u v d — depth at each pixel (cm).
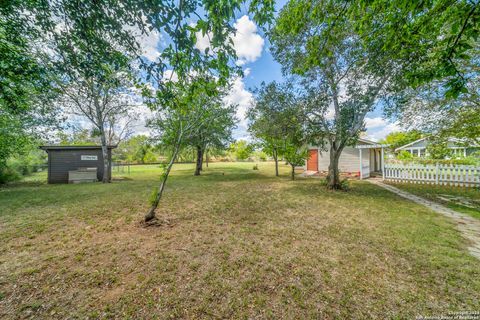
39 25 238
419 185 846
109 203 582
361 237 331
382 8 280
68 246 299
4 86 367
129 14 205
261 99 770
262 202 589
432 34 313
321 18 325
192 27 207
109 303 182
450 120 628
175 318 165
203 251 284
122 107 1209
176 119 485
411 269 236
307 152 1102
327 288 203
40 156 1734
